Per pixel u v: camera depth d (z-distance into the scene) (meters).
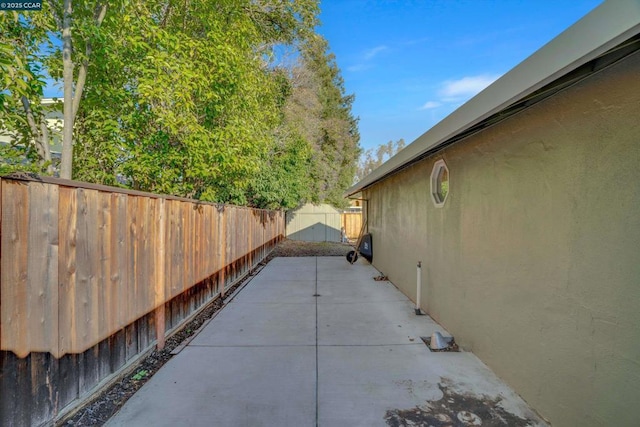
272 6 10.39
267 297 6.11
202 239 5.18
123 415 2.51
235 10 5.73
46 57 4.05
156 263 3.67
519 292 2.78
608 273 1.93
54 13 3.93
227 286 6.56
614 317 1.89
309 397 2.76
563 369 2.28
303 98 17.53
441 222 4.45
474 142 3.52
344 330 4.34
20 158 4.00
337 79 27.47
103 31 3.82
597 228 2.01
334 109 25.14
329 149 22.56
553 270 2.38
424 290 5.13
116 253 2.92
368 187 10.07
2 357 1.85
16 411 1.93
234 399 2.73
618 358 1.86
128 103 4.48
